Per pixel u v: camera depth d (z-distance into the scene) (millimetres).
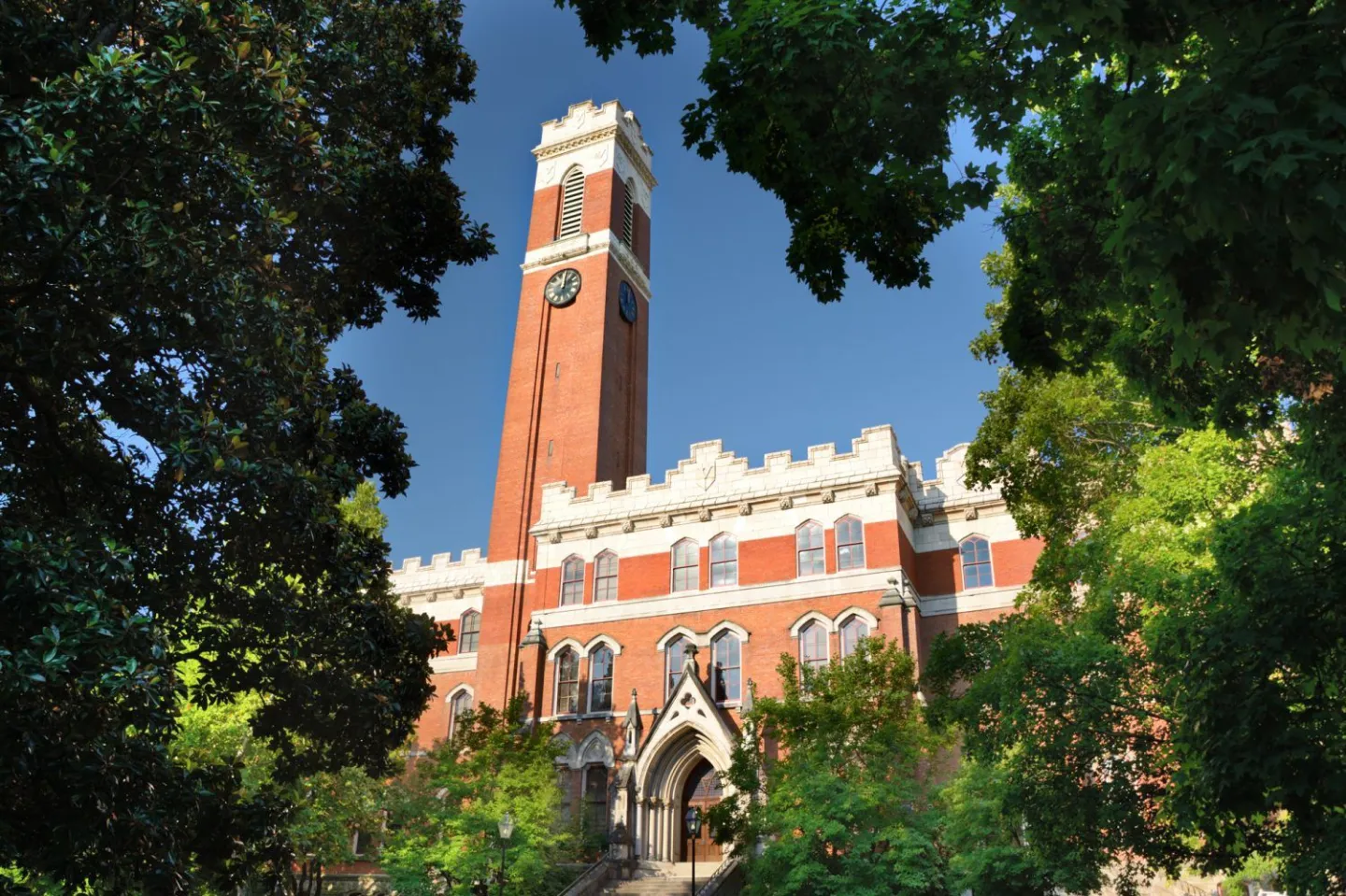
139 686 10398
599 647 46219
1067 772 17016
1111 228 12016
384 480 19000
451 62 21703
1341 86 6605
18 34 12188
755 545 45094
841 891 27188
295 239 16969
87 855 11234
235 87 13078
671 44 12156
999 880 25578
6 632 10125
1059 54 8375
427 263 20406
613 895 37594
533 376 57781
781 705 32875
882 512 43219
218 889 14305
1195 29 8031
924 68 9977
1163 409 13883
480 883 35531
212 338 12539
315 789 33344
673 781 41781
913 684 32250
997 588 43531
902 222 12531
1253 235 6891
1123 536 20234
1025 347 14750
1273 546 11781
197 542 13789
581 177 64688
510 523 53594
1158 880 31344
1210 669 11750
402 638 17828
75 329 11453
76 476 13695
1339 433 11781
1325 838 11516
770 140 12094
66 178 10695
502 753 40000
